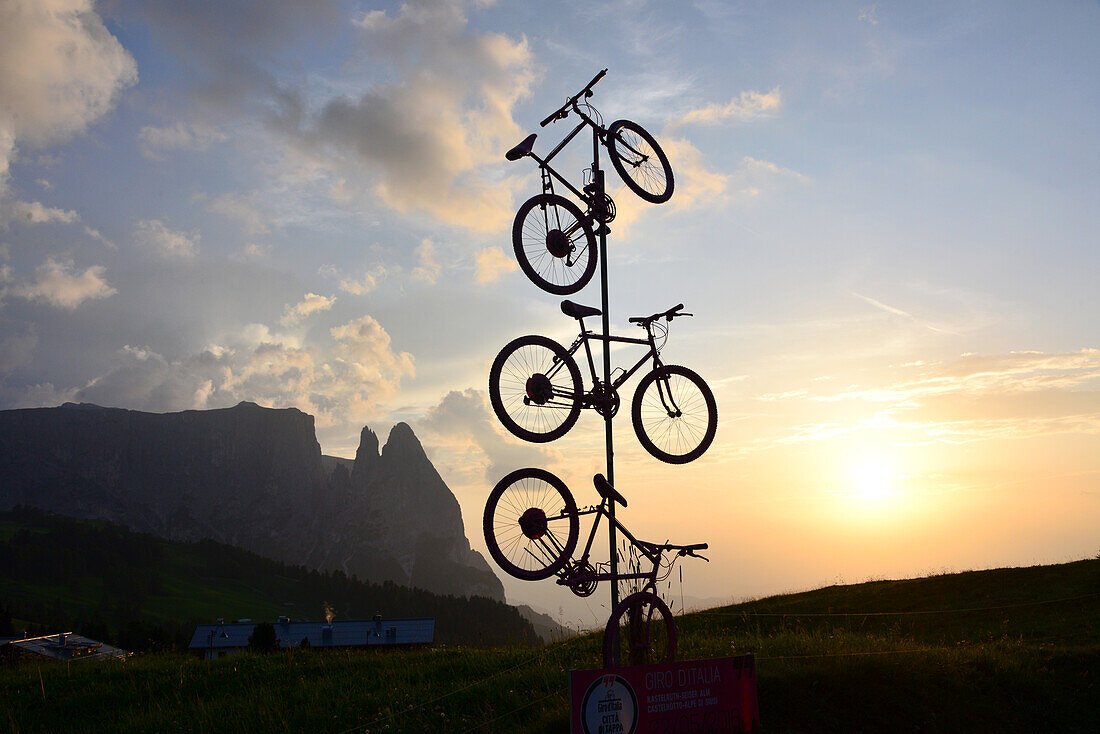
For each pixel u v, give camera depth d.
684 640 16.64
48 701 15.19
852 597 33.59
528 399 11.30
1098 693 12.48
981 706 11.83
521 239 12.12
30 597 174.25
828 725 10.97
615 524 11.30
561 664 14.65
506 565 10.74
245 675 16.39
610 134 13.31
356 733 11.74
